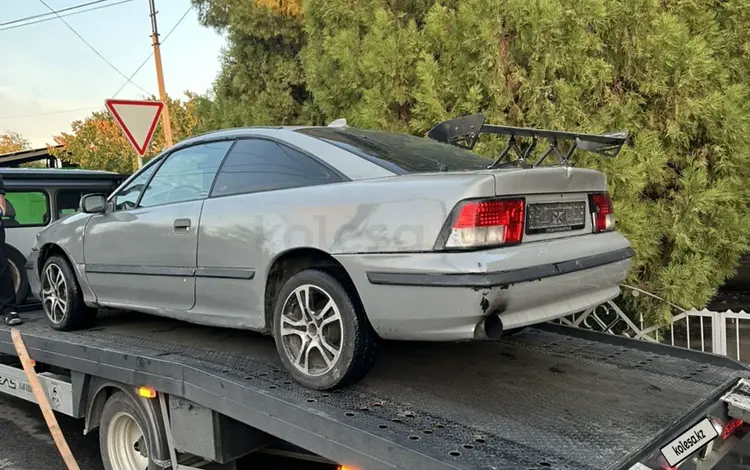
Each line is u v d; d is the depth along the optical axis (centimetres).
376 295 292
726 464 416
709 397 322
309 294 322
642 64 560
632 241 538
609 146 357
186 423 343
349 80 654
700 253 571
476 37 559
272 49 898
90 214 466
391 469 249
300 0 840
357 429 263
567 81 561
